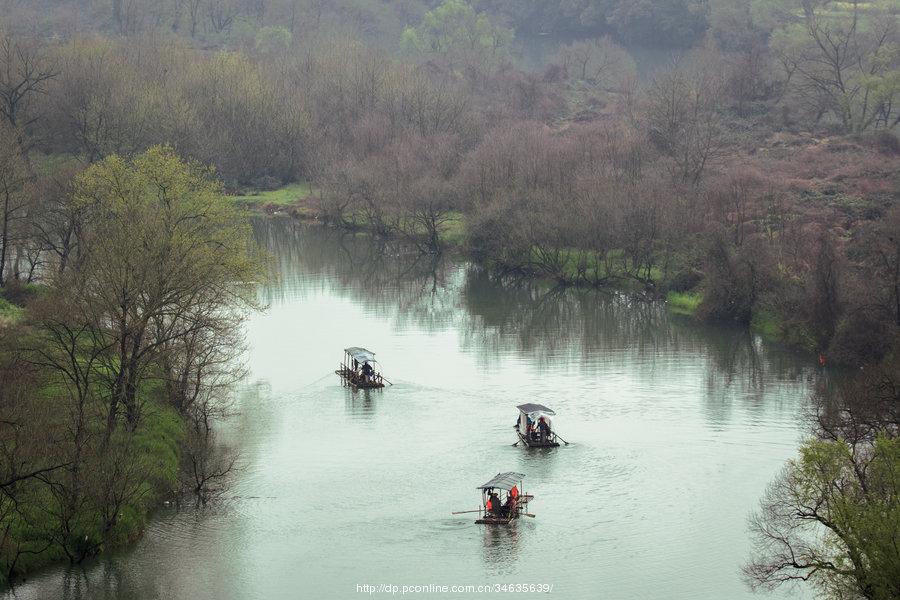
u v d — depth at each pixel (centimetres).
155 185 9750
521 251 15525
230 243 9119
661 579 6356
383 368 11019
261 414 9519
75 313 7675
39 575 6297
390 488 7800
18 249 12450
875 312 10844
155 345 7656
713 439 8806
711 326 12850
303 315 13338
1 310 10200
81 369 7675
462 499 7606
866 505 5456
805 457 5719
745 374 10750
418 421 9344
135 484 7019
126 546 6719
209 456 8356
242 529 7044
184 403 8812
